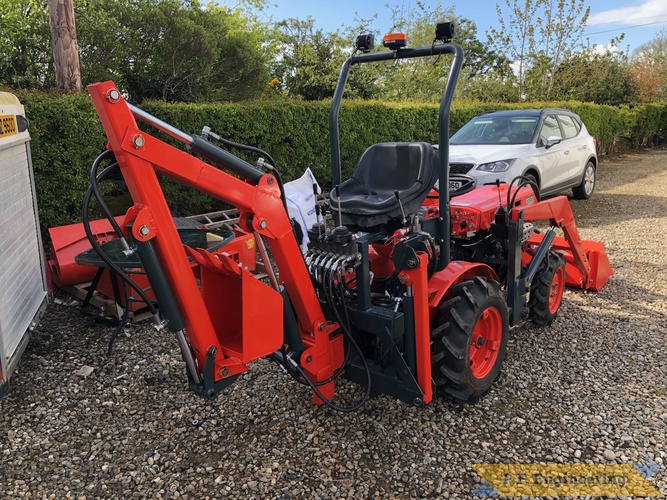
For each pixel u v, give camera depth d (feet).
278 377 11.90
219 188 7.53
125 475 8.95
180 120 22.76
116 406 11.05
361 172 10.55
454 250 13.12
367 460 9.14
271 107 25.70
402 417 10.31
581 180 31.86
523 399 10.90
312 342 9.21
